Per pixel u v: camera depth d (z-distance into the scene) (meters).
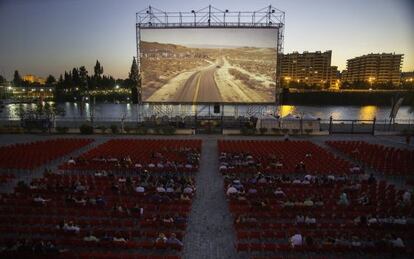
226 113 82.62
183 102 48.12
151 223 15.10
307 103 144.38
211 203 19.06
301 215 15.87
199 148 31.81
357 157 28.66
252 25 46.66
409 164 25.95
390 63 171.25
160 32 46.53
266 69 46.94
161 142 35.09
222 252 13.62
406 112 106.62
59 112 72.06
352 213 16.11
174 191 18.72
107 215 16.09
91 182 20.58
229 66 47.00
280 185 20.45
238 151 30.47
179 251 13.54
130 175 23.98
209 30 46.34
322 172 23.88
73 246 13.51
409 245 13.81
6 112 107.81
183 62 47.16
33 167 24.75
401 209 16.20
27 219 15.02
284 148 31.97
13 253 12.01
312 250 12.92
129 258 11.73
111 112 116.75
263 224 14.99
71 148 31.70
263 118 45.03
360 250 12.93
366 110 119.81
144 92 48.16
